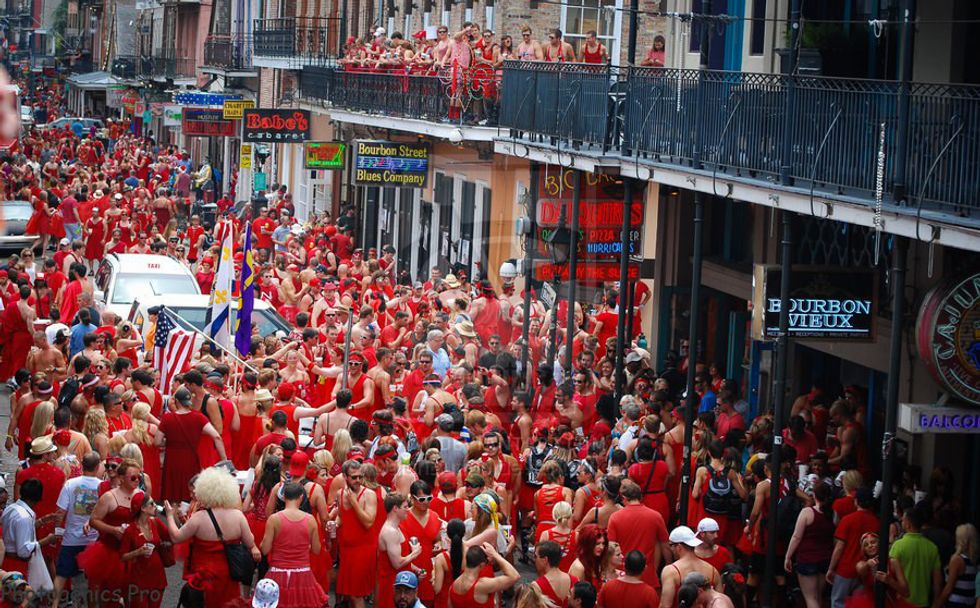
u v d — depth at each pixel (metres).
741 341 21.56
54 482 13.23
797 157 15.02
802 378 19.36
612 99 19.52
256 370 18.56
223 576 12.28
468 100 25.33
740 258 21.64
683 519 15.77
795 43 15.58
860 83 15.73
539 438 15.95
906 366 16.27
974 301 13.09
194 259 33.25
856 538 13.41
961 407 13.71
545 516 14.33
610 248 20.05
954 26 15.93
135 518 12.49
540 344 18.98
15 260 26.84
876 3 17.55
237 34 52.97
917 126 13.25
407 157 27.06
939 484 14.42
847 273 14.62
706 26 20.38
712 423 16.02
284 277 25.48
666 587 12.04
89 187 41.84
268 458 13.21
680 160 17.50
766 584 14.15
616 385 18.11
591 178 19.88
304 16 44.66
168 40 72.81
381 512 13.05
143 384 16.97
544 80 21.42
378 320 23.08
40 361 19.03
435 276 23.55
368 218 32.19
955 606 12.80
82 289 23.62
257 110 38.00
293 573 12.24
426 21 34.69
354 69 33.69
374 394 17.61
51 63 88.81
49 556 13.46
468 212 23.34
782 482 14.60
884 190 13.60
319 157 34.00
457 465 15.24
